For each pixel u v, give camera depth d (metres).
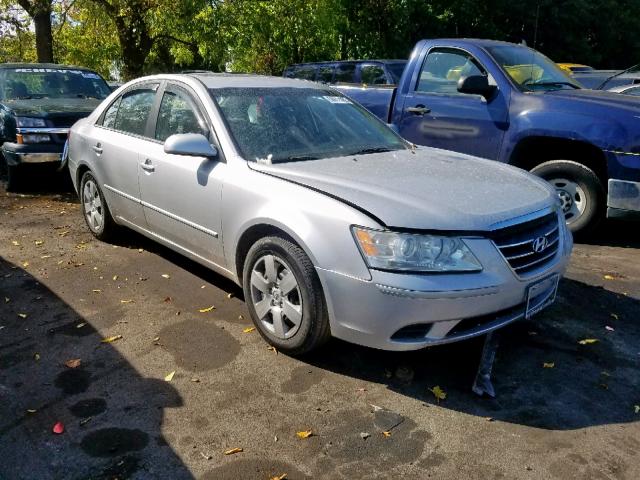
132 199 4.96
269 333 3.67
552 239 3.58
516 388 3.32
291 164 3.83
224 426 2.96
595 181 5.75
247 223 3.68
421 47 6.72
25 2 15.24
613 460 2.74
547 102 5.79
